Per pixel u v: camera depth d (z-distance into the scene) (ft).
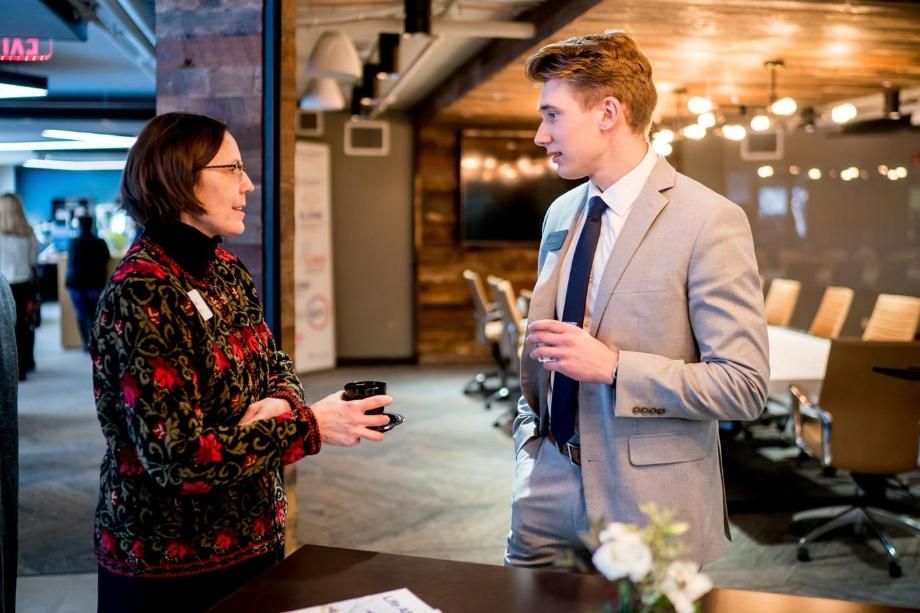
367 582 4.49
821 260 30.94
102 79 27.02
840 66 19.89
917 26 15.99
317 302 30.45
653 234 5.39
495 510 14.64
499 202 31.53
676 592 3.20
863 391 12.05
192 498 4.96
